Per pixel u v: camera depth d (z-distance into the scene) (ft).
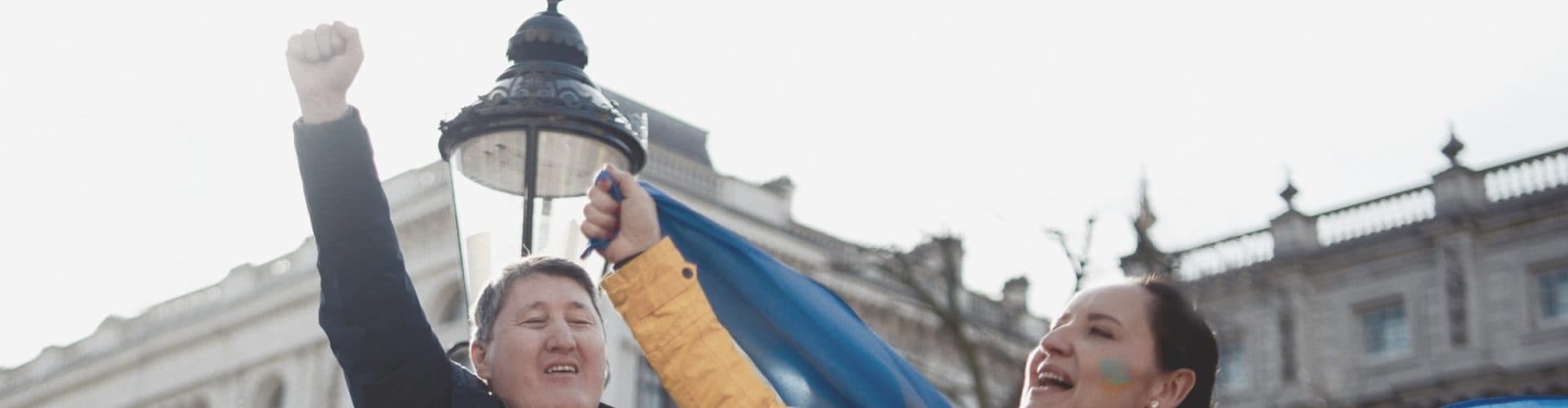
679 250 18.20
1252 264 134.62
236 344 139.13
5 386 162.09
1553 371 119.14
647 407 106.73
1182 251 109.81
